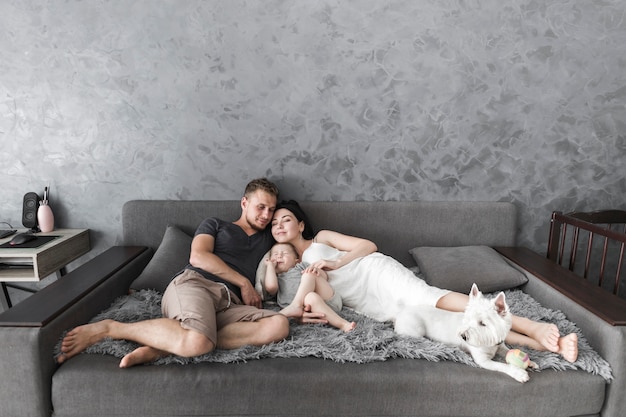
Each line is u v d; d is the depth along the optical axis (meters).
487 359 1.50
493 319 1.47
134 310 1.77
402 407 1.47
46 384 1.45
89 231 2.46
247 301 1.89
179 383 1.44
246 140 2.39
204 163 2.41
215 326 1.62
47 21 2.28
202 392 1.45
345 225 2.36
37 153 2.39
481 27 2.32
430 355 1.52
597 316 1.58
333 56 2.32
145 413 1.47
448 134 2.40
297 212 2.20
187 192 2.43
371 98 2.36
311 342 1.60
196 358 1.51
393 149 2.40
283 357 1.54
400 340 1.61
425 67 2.34
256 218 2.11
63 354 1.49
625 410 1.47
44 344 1.44
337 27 2.30
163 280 2.02
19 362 1.42
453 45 2.33
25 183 2.41
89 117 2.36
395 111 2.37
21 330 1.42
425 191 2.44
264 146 2.39
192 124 2.37
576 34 2.34
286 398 1.46
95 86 2.33
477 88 2.37
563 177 2.45
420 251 2.27
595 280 2.53
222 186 2.43
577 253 2.51
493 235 2.39
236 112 2.36
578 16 2.32
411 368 1.48
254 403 1.47
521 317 1.67
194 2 2.27
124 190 2.43
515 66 2.35
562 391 1.45
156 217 2.35
